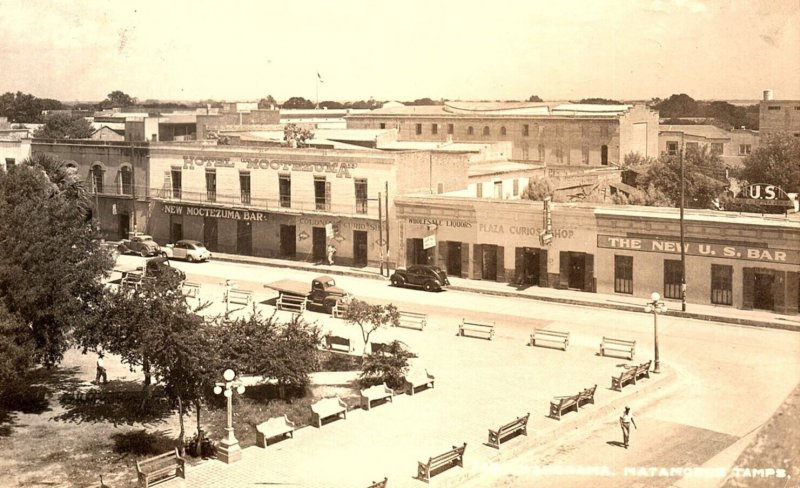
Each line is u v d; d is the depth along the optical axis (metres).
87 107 113.38
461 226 56.91
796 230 44.50
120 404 33.12
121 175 75.31
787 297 45.28
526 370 36.88
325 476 25.34
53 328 33.28
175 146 71.88
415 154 61.69
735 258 46.66
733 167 86.31
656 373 36.25
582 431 29.92
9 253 31.72
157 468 25.84
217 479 25.25
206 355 27.97
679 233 48.34
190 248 66.00
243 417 31.06
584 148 91.44
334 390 34.25
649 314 47.31
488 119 98.44
